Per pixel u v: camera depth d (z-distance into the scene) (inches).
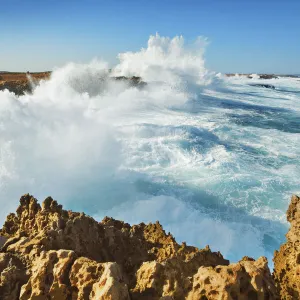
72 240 336.2
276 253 371.6
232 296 240.2
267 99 2410.2
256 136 1200.2
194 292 249.9
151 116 1503.4
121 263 366.0
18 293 271.6
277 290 275.1
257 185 781.9
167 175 831.7
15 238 337.4
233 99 2311.8
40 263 275.0
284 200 719.1
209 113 1659.7
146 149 981.8
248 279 251.1
